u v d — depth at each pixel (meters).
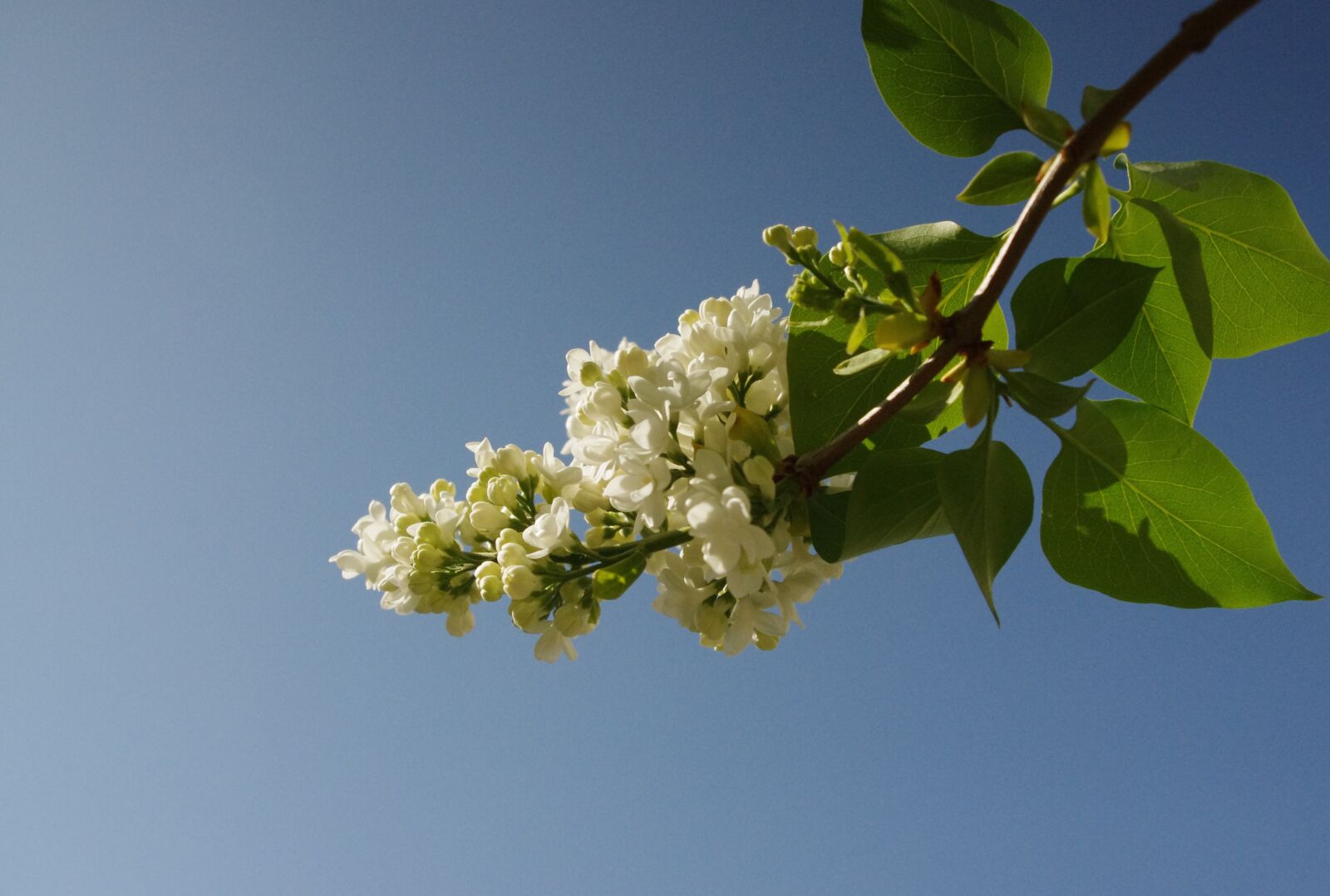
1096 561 0.65
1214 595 0.65
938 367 0.60
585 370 0.66
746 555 0.62
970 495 0.61
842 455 0.63
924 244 0.65
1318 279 0.64
